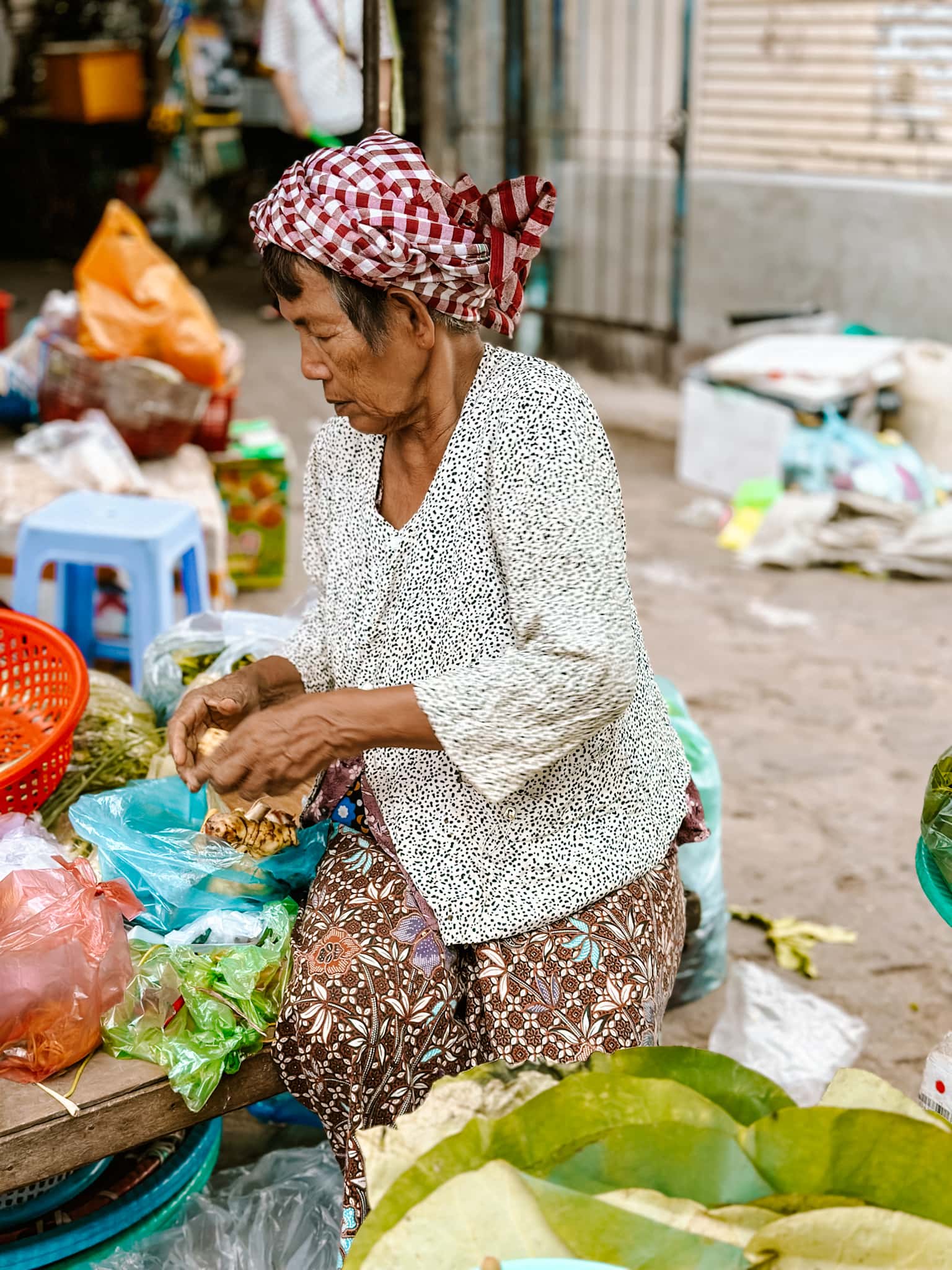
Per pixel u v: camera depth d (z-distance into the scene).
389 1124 1.61
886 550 5.07
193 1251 1.79
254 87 10.36
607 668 1.48
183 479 4.04
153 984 1.66
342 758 1.53
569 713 1.50
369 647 1.69
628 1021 1.58
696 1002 2.60
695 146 7.32
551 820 1.62
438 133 8.29
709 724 3.89
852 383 5.61
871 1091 1.28
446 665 1.63
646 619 4.66
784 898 3.01
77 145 11.23
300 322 1.54
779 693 4.09
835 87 6.73
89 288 4.11
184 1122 1.64
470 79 8.02
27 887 1.64
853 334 6.40
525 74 7.57
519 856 1.63
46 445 3.96
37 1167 1.56
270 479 4.55
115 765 2.17
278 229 1.48
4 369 4.20
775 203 7.05
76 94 10.62
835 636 4.52
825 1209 1.14
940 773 1.77
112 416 4.08
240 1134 2.22
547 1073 1.34
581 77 7.61
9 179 11.86
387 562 1.65
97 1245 1.74
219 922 1.75
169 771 2.08
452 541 1.59
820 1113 1.20
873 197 6.68
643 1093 1.26
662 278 7.65
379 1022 1.57
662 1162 1.24
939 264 6.54
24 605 3.18
